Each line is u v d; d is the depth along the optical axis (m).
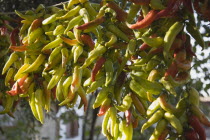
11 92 1.42
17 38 1.62
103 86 1.27
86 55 1.36
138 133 2.95
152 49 1.21
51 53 1.37
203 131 1.14
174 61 1.17
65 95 1.35
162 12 1.19
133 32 1.33
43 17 1.50
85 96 1.37
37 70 1.44
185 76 1.19
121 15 1.33
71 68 1.38
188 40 1.23
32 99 1.44
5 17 1.62
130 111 1.24
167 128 1.17
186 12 1.22
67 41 1.33
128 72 1.29
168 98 1.20
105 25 1.33
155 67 1.23
